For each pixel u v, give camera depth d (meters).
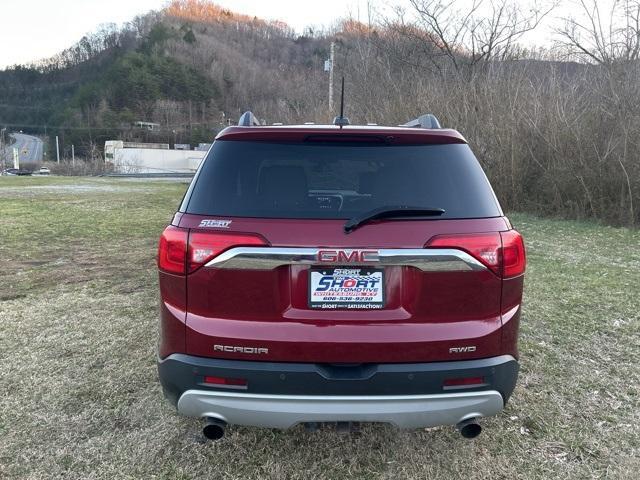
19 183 28.61
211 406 2.21
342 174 2.34
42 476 2.51
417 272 2.16
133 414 3.07
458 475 2.54
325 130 2.35
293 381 2.17
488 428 2.95
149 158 77.25
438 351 2.19
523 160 13.73
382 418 2.19
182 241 2.21
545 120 13.11
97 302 5.25
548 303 5.25
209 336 2.18
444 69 17.88
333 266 2.15
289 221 2.16
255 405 2.19
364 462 2.65
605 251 8.13
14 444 2.76
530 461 2.65
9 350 4.00
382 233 2.14
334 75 22.45
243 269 2.14
